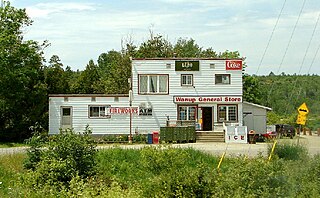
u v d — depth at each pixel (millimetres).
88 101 47281
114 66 71250
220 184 11633
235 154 27047
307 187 11203
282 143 15820
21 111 48188
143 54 72312
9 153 27828
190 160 23594
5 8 49500
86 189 14039
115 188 13469
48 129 47312
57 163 18078
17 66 48938
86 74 69625
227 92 48062
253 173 11273
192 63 48125
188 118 48031
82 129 46969
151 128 47594
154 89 48062
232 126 44062
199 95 47906
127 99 47594
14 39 48562
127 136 46469
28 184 16672
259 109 49406
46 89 50375
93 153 19906
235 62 48125
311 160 12734
